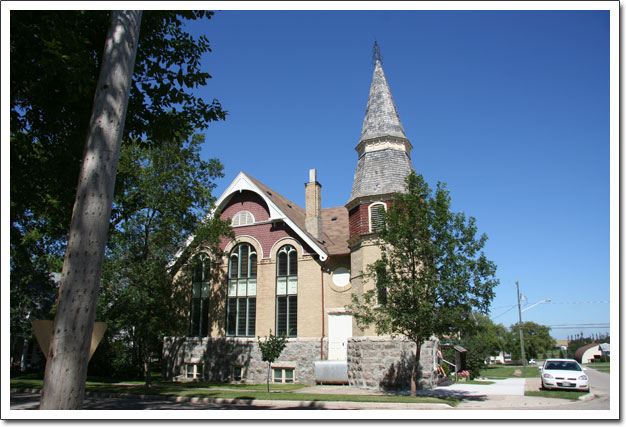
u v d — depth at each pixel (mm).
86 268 6203
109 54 7273
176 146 22875
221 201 27844
